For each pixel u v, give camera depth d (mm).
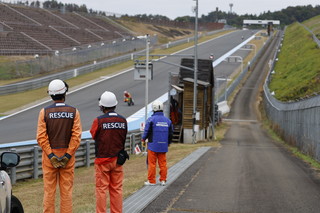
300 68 89000
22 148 19672
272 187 14031
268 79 95750
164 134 13883
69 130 8359
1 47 91500
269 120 71625
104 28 155000
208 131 49156
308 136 25859
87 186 15336
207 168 18578
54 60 89125
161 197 12086
